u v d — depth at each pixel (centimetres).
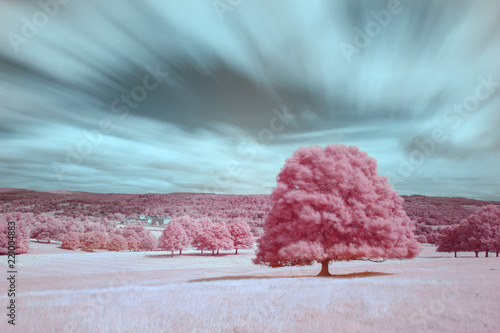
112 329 843
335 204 2984
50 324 891
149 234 13738
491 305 1116
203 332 819
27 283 4269
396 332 813
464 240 7512
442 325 873
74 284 4009
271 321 923
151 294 1731
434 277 2192
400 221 3328
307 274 3728
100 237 12431
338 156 3350
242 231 12281
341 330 825
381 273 3206
